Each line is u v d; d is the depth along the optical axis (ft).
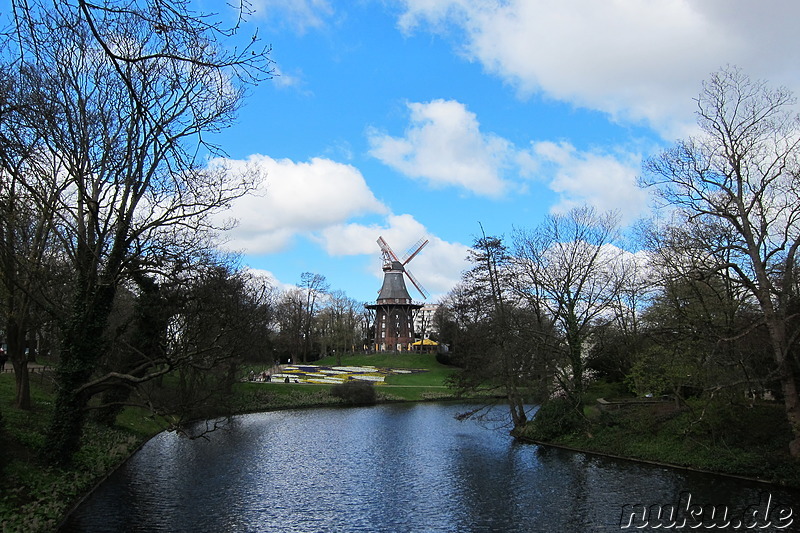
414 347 353.72
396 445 110.63
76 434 66.85
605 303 107.55
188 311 77.46
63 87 52.42
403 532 58.90
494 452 103.19
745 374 75.82
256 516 63.05
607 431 104.12
